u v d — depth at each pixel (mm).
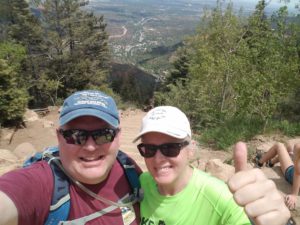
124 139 3027
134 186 667
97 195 613
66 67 10172
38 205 551
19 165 1936
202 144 2486
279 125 2629
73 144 599
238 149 461
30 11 10062
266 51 3141
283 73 2887
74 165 601
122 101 9992
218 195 596
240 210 574
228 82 3957
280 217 384
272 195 391
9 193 506
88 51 11070
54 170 585
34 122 4582
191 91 4746
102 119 604
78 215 598
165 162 626
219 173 1627
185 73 9422
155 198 653
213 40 5078
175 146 625
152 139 637
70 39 10234
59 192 576
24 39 9961
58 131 620
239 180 393
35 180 553
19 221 520
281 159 1649
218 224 595
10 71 4492
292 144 1873
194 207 613
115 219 631
